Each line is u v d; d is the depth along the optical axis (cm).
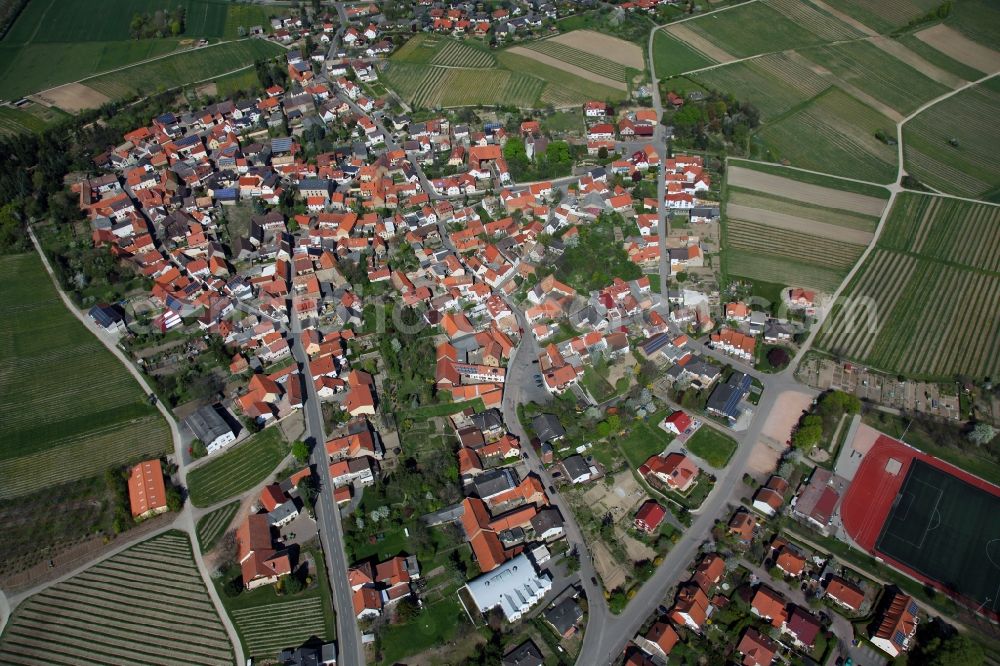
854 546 15825
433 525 16050
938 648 13488
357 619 14388
